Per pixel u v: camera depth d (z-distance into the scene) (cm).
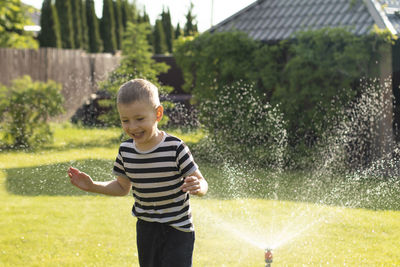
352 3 802
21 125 920
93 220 440
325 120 739
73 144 959
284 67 777
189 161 223
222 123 823
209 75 833
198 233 406
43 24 1817
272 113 776
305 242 384
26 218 442
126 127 218
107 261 337
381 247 374
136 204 239
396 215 471
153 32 2373
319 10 837
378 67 716
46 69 1247
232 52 802
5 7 1642
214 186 602
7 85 1136
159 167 223
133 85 216
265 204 514
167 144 224
